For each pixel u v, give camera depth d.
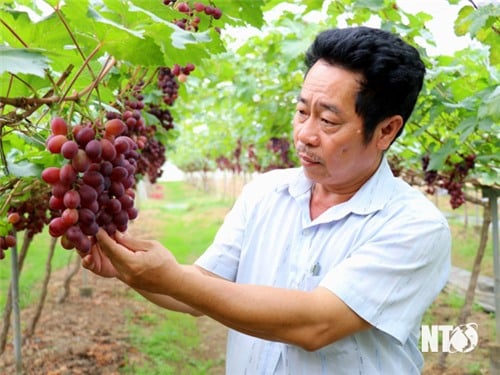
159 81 2.75
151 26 1.21
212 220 15.94
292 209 1.65
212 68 4.68
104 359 4.65
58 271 8.15
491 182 3.63
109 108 1.48
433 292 1.43
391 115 1.38
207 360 5.09
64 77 1.27
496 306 4.12
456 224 11.27
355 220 1.50
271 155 8.30
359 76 1.30
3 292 6.50
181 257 10.19
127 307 6.39
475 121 2.92
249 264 1.68
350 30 1.34
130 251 1.14
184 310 1.73
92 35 1.25
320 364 1.47
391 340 1.49
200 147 18.20
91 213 1.09
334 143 1.35
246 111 6.39
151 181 5.21
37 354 4.60
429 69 3.11
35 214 2.02
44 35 1.26
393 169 4.98
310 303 1.27
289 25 3.86
